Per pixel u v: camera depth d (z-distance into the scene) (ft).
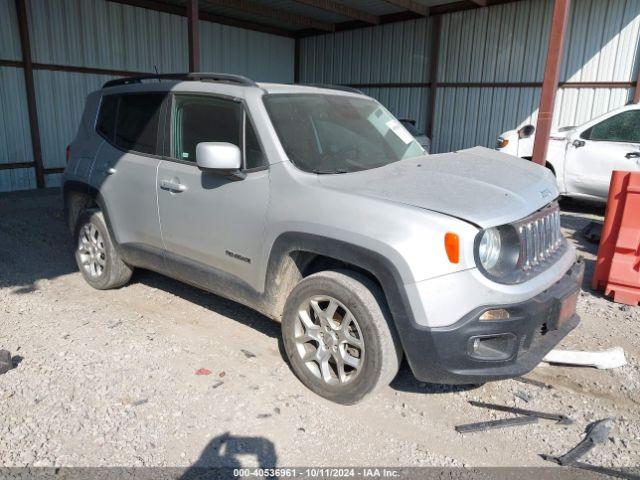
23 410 9.87
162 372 11.34
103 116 15.69
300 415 10.01
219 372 11.42
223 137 12.05
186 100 13.07
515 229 9.42
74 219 16.83
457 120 43.93
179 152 13.07
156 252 13.85
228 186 11.64
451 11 41.93
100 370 11.32
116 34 37.50
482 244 9.15
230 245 11.81
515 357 9.30
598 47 35.50
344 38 50.14
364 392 9.86
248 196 11.28
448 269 8.86
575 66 36.73
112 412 9.90
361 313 9.66
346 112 13.19
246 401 10.38
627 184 15.56
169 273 13.87
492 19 40.29
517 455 9.10
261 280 11.35
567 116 37.70
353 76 50.44
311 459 8.86
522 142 30.17
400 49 46.50
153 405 10.16
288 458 8.86
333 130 12.32
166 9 39.96
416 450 9.16
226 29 45.78
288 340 10.96
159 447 9.01
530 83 39.01
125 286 16.46
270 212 10.85
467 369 9.09
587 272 18.79
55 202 29.96
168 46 41.01
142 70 39.50
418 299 8.95
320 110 12.57
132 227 14.32
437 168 11.52
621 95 35.12
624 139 26.78
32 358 11.76
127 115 14.79
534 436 9.61
